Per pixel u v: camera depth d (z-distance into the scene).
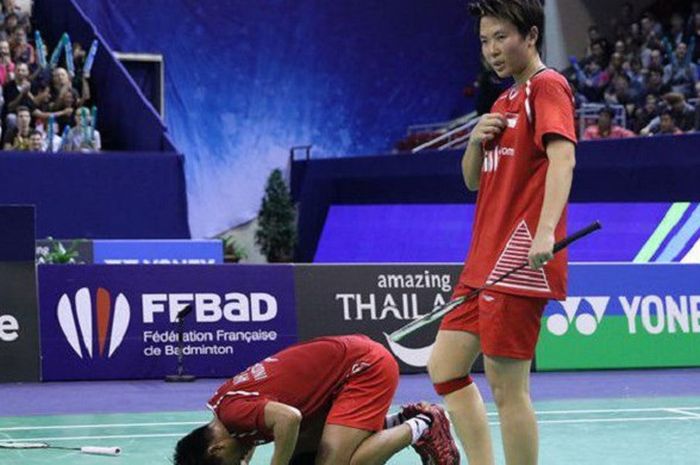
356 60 39.00
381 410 9.07
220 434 8.55
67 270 17.72
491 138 7.95
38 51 30.12
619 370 19.55
